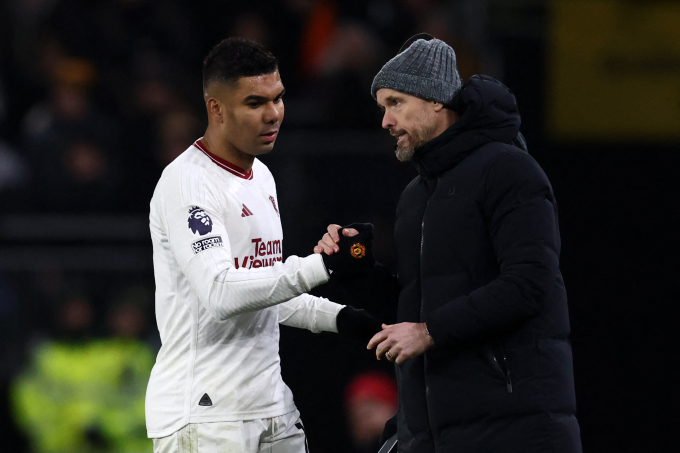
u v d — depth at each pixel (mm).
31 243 22156
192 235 10266
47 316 21484
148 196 24188
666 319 18219
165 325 10898
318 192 21203
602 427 18391
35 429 21203
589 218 18469
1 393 21234
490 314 9336
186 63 26875
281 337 18594
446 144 10008
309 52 25547
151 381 11023
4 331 21250
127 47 26688
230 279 9984
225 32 26828
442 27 24031
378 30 25188
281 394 11133
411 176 21281
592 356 18391
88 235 22328
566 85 18641
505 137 10055
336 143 21625
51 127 24062
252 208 10852
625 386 18328
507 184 9609
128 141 24656
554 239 9609
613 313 18344
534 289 9359
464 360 9766
